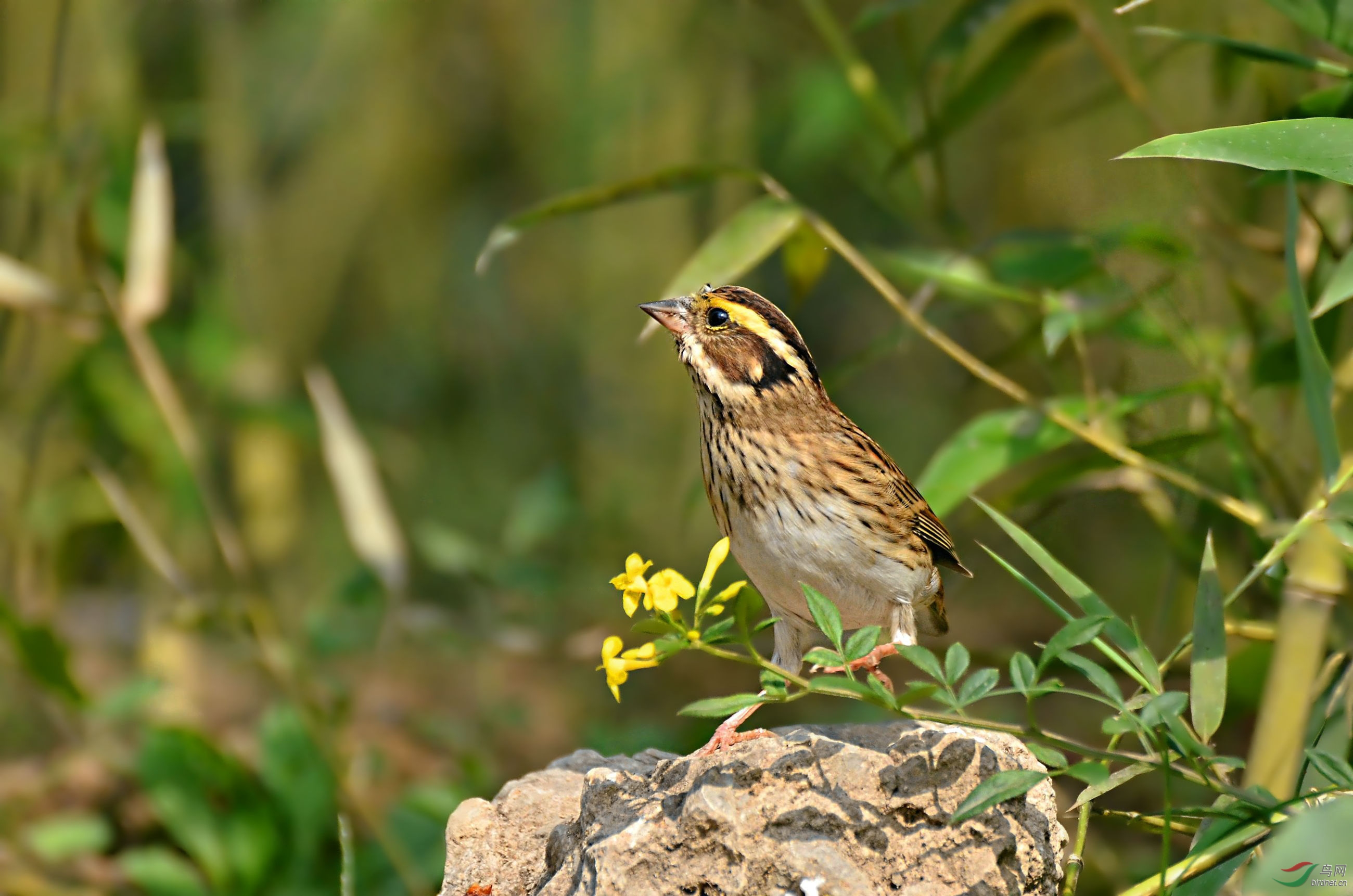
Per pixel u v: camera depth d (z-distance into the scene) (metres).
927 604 8.25
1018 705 13.04
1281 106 9.87
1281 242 9.34
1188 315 9.20
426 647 14.20
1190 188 9.40
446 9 18.84
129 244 12.12
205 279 15.38
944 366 18.22
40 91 13.62
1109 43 10.90
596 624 14.41
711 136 17.61
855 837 5.55
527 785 6.70
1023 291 9.82
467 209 19.41
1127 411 8.67
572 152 18.17
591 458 18.09
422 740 12.40
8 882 9.77
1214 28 10.68
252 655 10.37
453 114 19.11
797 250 8.93
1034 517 9.94
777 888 5.44
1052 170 14.15
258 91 17.42
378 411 19.05
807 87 14.25
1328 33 7.32
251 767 10.61
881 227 17.36
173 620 10.24
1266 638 7.79
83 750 11.83
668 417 18.14
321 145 17.81
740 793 5.58
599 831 5.77
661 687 14.52
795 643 7.83
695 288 8.38
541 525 12.77
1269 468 8.56
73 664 10.75
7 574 13.77
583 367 18.67
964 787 5.61
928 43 16.02
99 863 10.62
